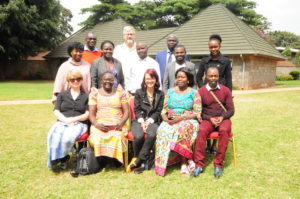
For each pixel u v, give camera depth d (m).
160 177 3.47
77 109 3.83
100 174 3.56
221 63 4.16
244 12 29.80
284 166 3.78
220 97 3.85
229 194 3.00
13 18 20.17
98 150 3.52
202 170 3.70
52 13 24.61
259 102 9.92
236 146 4.66
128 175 3.54
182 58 4.52
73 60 4.14
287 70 35.06
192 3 29.92
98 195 2.97
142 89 4.02
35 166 3.75
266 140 4.98
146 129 3.74
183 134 3.54
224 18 17.28
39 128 5.81
